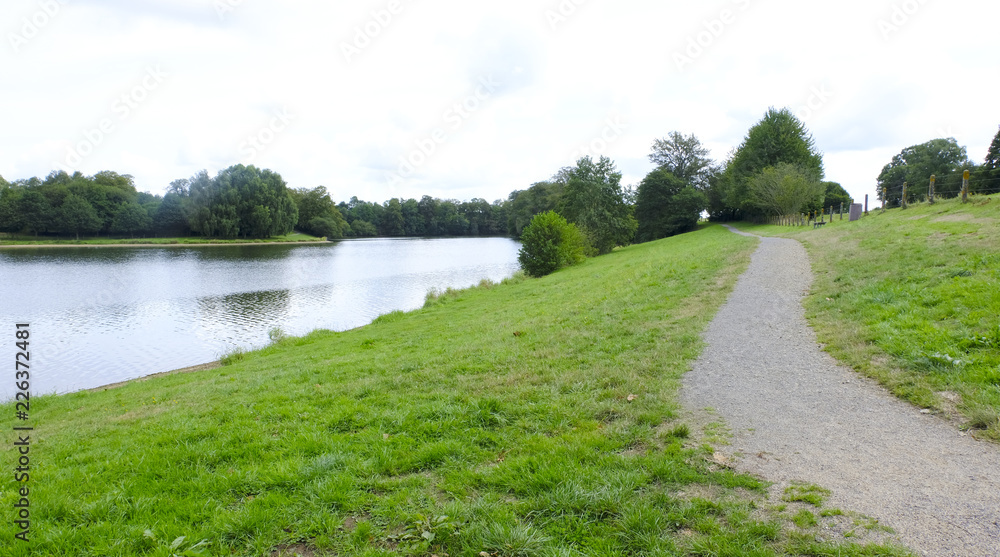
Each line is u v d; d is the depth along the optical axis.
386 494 4.82
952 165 57.16
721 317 11.33
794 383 7.13
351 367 11.14
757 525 3.88
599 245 58.78
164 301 34.88
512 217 123.69
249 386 10.54
